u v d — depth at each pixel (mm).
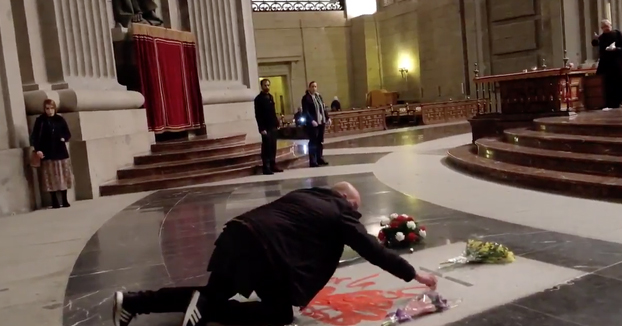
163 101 12148
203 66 14125
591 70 10930
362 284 3838
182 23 13898
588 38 19344
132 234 6191
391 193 7371
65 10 9656
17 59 8922
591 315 3109
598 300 3312
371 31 29672
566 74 10336
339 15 30094
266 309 3150
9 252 5828
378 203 6734
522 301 3367
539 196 6566
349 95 30531
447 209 6145
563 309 3211
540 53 20359
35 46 9344
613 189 6055
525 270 3924
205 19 14188
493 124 11320
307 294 3041
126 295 3137
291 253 3041
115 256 5293
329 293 3695
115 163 10180
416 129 20078
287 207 3154
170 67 12500
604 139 7277
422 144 13961
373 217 5984
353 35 30312
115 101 10281
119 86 10797
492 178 8008
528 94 10891
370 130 20656
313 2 29672
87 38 10125
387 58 29391
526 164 8016
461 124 20906
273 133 10625
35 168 8867
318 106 11195
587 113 10023
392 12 28578
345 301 3539
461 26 23922
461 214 5848
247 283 3035
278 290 3070
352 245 3100
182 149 11445
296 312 3404
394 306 3432
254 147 12102
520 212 5789
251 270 3025
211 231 5992
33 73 9266
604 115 9203
